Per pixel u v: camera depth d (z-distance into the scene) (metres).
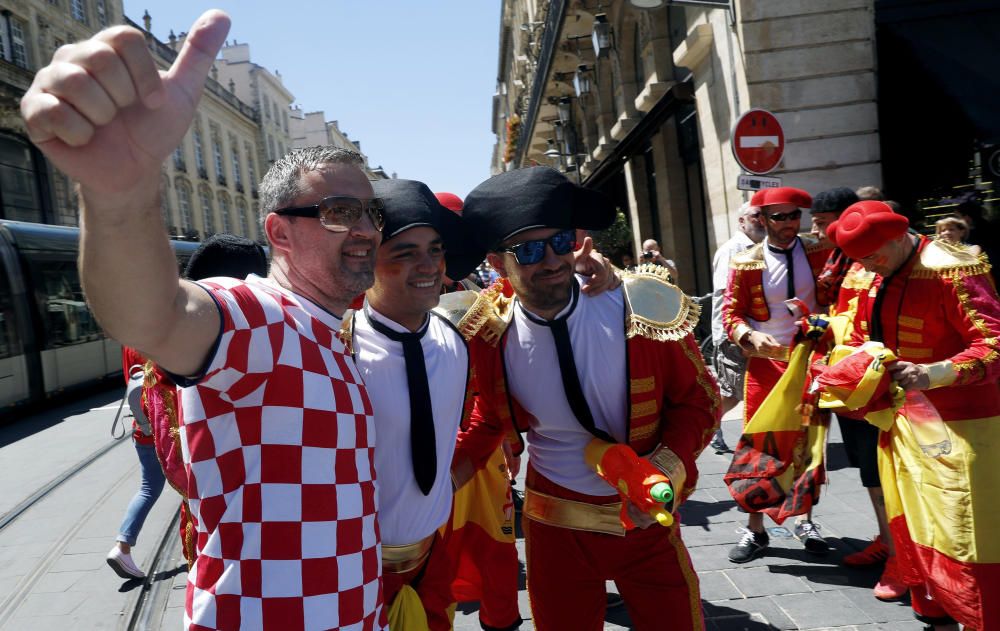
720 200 9.18
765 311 3.92
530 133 26.78
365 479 1.49
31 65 26.28
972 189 7.44
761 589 3.41
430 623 2.08
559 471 2.20
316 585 1.35
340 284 1.52
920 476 2.57
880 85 7.79
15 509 5.62
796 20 7.87
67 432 9.23
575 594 2.20
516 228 1.94
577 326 2.10
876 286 2.83
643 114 13.55
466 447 2.30
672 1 7.85
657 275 2.18
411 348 1.93
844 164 7.88
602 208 2.10
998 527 2.42
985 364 2.43
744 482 3.63
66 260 12.95
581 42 16.66
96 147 0.91
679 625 2.09
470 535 2.60
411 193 1.92
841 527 4.03
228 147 45.41
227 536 1.34
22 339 11.31
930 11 7.72
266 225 1.53
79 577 4.14
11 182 24.41
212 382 1.29
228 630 1.31
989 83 7.44
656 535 2.12
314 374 1.41
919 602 2.76
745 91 8.02
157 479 4.09
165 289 1.08
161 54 36.28
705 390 2.18
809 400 3.28
